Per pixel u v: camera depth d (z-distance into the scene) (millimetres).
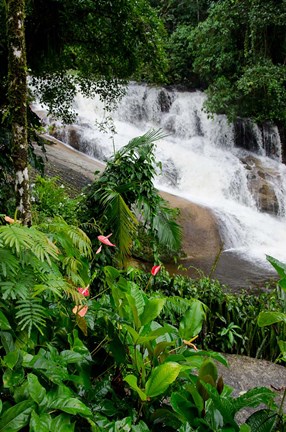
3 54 4270
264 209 10164
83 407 1179
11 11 2238
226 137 13289
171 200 9094
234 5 12656
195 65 14273
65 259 1572
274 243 8734
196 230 8250
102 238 1775
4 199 4020
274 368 3264
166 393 1560
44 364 1286
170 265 6738
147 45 5562
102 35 5531
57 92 6660
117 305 1692
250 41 13305
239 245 8477
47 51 5328
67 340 1572
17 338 1333
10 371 1239
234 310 3557
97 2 5023
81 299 1446
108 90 6863
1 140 4094
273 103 12531
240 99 12969
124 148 3236
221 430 1337
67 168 8492
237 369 3170
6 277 1268
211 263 7234
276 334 3496
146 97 14000
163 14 16781
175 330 1810
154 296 2393
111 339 1588
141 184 3070
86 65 6277
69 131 11398
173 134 13477
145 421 1494
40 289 1312
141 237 6359
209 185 10828
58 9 4883
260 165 11961
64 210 5117
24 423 1108
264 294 3934
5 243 1206
